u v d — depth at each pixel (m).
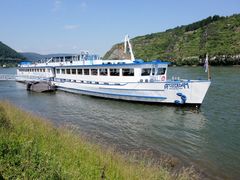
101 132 17.98
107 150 11.42
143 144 15.44
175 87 25.66
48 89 40.41
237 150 14.48
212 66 109.38
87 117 22.88
